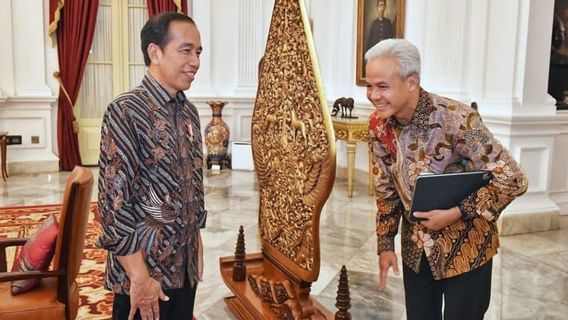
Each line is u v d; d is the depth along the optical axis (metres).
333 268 3.91
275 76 2.80
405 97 1.75
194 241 1.93
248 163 7.86
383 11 6.52
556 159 5.27
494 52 4.94
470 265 1.83
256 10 8.28
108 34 7.87
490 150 1.74
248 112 8.42
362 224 5.09
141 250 1.73
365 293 3.45
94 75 7.85
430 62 5.83
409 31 6.20
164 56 1.76
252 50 8.34
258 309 2.81
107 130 1.69
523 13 4.68
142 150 1.72
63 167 7.59
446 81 5.55
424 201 1.76
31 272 2.25
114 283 1.81
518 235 4.79
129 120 1.69
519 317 3.13
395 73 1.71
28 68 7.29
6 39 7.12
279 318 2.71
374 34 6.70
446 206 1.78
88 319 2.99
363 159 7.14
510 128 4.72
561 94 5.44
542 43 4.75
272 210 2.96
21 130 7.32
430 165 1.81
